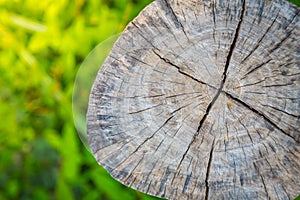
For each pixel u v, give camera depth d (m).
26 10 1.31
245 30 0.90
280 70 0.90
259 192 0.92
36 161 1.40
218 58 0.90
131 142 0.92
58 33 1.27
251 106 0.91
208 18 0.90
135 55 0.91
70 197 1.25
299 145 0.91
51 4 1.28
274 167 0.91
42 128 1.37
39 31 1.29
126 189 1.19
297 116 0.90
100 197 1.27
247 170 0.92
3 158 1.37
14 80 1.34
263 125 0.91
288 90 0.90
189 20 0.90
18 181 1.41
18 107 1.36
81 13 1.29
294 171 0.91
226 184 0.92
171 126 0.91
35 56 1.33
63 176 1.26
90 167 1.26
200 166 0.92
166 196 0.92
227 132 0.91
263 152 0.91
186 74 0.91
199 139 0.91
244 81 0.90
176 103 0.91
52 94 1.31
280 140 0.91
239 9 0.90
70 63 1.27
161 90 0.91
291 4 0.90
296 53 0.90
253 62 0.90
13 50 1.32
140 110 0.92
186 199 0.92
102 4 1.28
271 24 0.90
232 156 0.91
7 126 1.35
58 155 1.40
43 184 1.41
